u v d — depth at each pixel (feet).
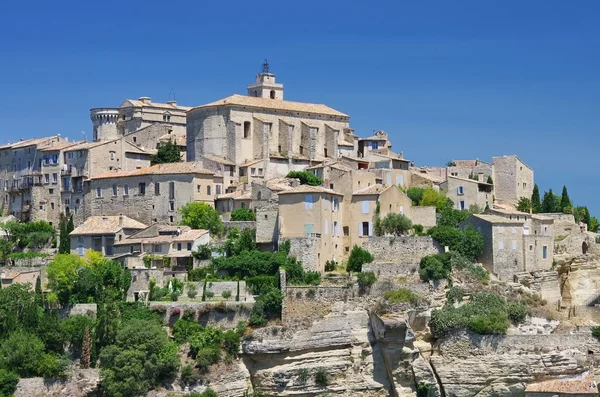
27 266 655.76
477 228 630.74
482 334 563.89
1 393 515.91
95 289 581.53
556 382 551.18
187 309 566.77
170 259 627.05
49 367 527.40
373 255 620.08
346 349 560.61
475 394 558.97
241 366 548.31
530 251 637.30
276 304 565.53
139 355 522.06
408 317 567.59
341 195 653.30
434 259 592.19
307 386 549.95
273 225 630.33
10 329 549.54
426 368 553.64
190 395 523.70
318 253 611.47
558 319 593.01
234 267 595.06
